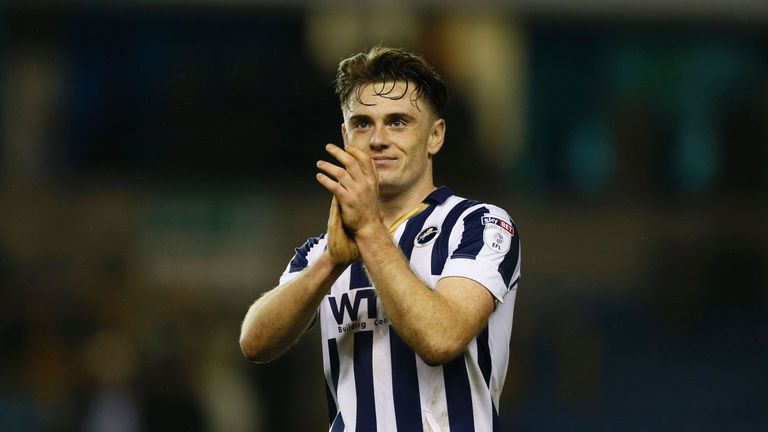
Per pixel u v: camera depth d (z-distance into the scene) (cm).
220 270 3838
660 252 4034
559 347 3928
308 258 1229
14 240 3791
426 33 3838
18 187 3822
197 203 3881
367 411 1116
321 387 3488
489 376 1134
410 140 1139
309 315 1115
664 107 4031
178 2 3844
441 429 1102
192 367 3581
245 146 3881
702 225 4047
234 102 3888
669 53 4028
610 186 4016
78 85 3866
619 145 4012
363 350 1131
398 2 3800
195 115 3884
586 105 4006
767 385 3969
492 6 3859
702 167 4062
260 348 1132
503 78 3903
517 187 3959
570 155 3991
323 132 3881
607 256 3997
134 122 3878
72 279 3762
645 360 3959
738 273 4028
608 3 3938
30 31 3838
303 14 3838
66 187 3856
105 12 3859
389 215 1174
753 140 4053
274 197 3869
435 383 1112
